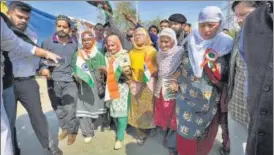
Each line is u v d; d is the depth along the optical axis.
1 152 1.98
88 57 3.91
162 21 4.92
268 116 1.69
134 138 4.24
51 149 3.42
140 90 3.82
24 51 2.50
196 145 3.00
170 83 3.37
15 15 3.06
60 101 4.15
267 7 1.75
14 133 3.42
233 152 2.51
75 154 3.78
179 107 2.99
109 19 4.48
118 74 3.78
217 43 2.73
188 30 4.86
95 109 4.04
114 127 4.60
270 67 1.67
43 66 3.67
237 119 2.40
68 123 4.04
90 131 4.07
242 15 2.27
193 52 2.79
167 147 3.54
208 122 2.90
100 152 3.83
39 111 3.25
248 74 1.78
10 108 2.95
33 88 3.21
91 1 3.97
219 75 2.76
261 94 1.70
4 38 2.26
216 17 2.62
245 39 1.81
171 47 3.38
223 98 2.88
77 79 3.94
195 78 2.86
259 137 1.73
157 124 3.57
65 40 4.07
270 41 1.69
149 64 3.69
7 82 2.77
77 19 5.03
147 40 3.86
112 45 3.83
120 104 3.82
